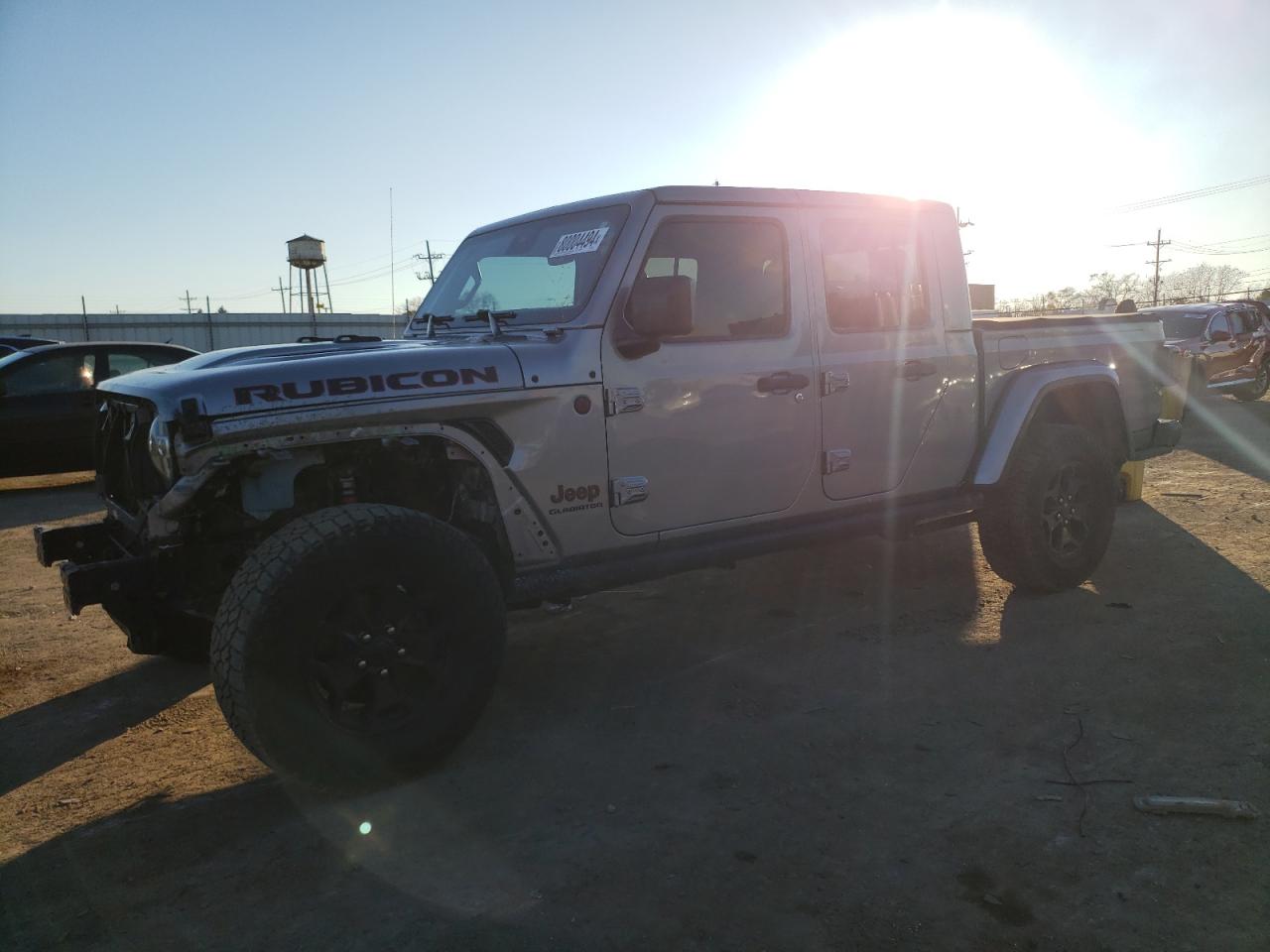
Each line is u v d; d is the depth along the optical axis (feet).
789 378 13.08
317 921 7.95
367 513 9.73
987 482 15.37
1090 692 12.19
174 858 9.08
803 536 13.69
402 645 10.00
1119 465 18.19
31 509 30.04
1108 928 7.50
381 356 10.38
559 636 15.44
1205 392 49.60
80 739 12.07
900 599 16.69
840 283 13.91
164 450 9.61
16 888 8.67
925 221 14.93
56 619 17.44
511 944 7.52
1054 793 9.65
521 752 11.12
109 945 7.74
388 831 9.41
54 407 32.99
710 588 17.87
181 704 13.15
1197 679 12.44
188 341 135.03
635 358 11.86
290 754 9.25
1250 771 9.98
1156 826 8.98
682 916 7.81
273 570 9.09
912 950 7.30
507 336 12.05
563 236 12.87
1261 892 7.91
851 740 11.09
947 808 9.45
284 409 9.59
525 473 11.07
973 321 16.40
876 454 14.30
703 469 12.52
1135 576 17.40
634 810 9.64
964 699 12.15
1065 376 16.06
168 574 10.50
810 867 8.48
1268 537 19.85
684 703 12.41
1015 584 16.29
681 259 12.42
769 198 13.23
